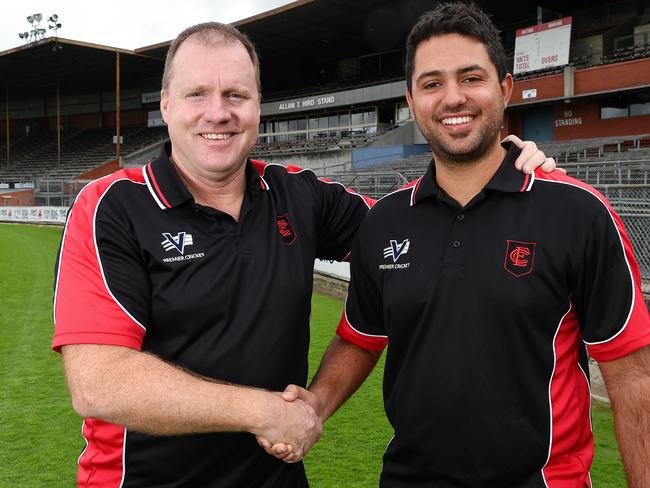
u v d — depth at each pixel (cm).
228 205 183
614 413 157
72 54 3180
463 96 165
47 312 742
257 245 177
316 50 3023
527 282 159
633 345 153
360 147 2400
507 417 159
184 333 168
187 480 168
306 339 190
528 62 2042
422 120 172
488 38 168
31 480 307
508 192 166
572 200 162
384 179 1500
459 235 168
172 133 177
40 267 1128
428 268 170
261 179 188
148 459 167
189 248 169
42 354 557
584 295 161
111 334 155
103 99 4066
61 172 3353
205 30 176
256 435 156
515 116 2186
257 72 184
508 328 160
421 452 170
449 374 163
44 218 2338
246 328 170
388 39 2825
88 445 176
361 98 2577
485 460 160
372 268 185
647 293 509
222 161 172
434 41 168
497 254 163
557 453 160
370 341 198
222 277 170
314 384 194
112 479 171
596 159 1505
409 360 172
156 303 168
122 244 166
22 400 430
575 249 158
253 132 178
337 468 312
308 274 188
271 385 175
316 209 201
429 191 175
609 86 1803
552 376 161
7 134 3909
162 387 147
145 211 171
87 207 169
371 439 349
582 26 2166
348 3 2339
